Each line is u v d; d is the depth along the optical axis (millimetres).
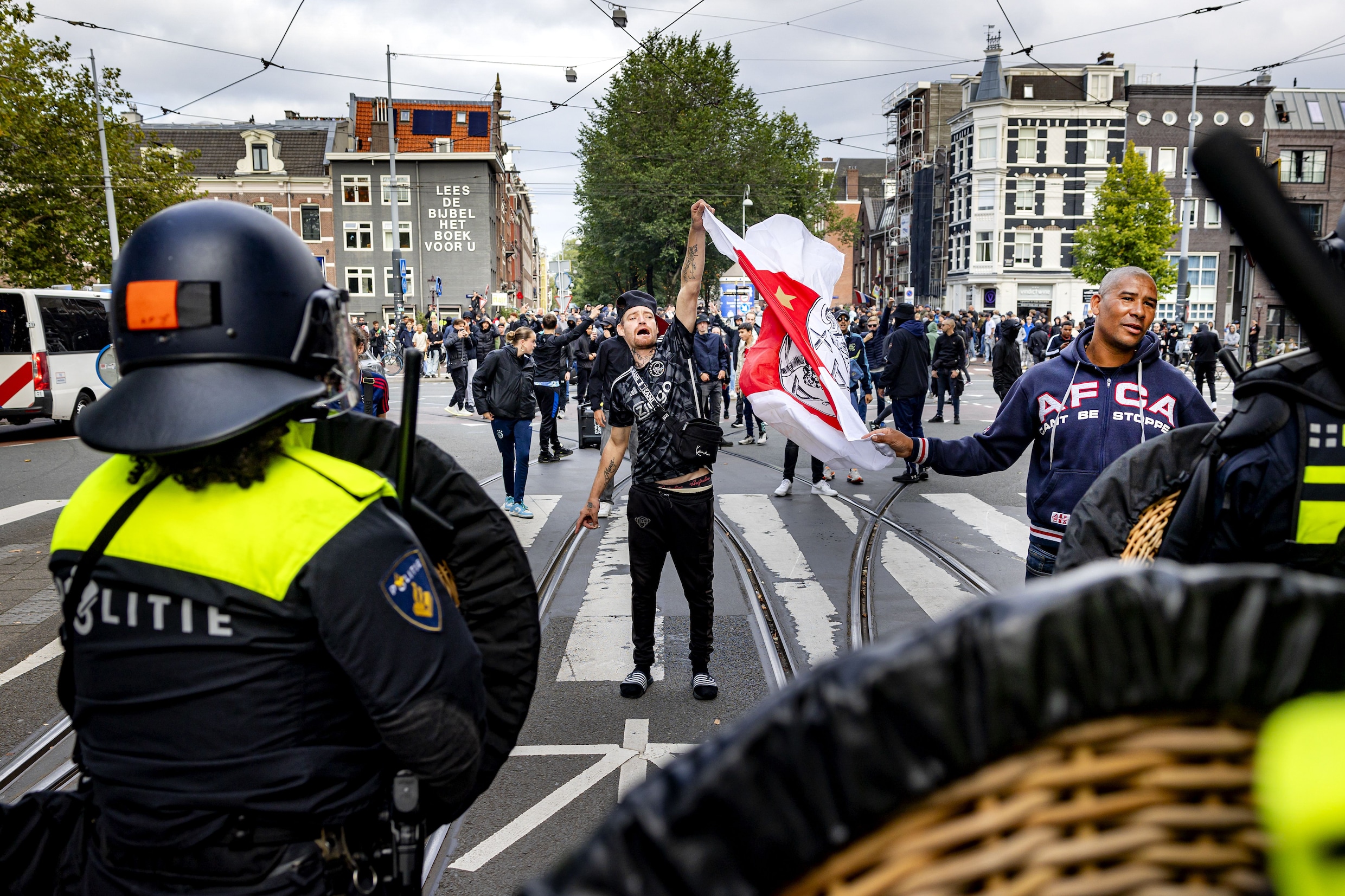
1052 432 3342
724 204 46312
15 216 23688
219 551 1322
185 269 1378
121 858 1391
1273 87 44938
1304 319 566
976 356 37438
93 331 15523
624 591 6223
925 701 443
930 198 55125
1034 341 23141
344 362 1549
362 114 51406
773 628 5508
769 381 4281
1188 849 489
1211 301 44875
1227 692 471
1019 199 45781
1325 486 1863
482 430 14867
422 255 50625
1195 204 44438
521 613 1684
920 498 9133
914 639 465
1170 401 3271
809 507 8680
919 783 442
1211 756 489
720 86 46688
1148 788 481
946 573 6543
